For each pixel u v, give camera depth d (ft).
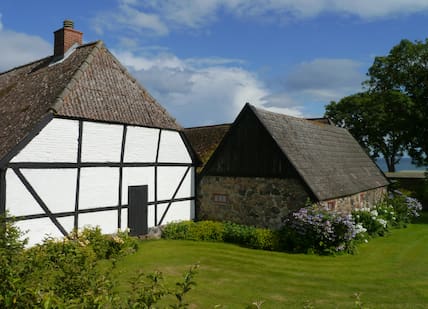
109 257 33.19
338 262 31.65
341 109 104.27
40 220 32.45
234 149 44.60
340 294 24.00
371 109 93.91
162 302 22.06
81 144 35.83
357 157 59.52
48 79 41.63
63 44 45.47
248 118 43.37
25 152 31.60
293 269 29.81
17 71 52.90
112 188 38.75
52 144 33.50
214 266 30.99
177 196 46.29
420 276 27.84
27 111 36.52
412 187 79.87
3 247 12.65
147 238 42.24
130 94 42.93
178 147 46.65
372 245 38.14
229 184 45.09
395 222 50.39
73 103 35.58
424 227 50.47
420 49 91.45
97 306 9.48
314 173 40.65
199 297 23.47
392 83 97.30
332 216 34.68
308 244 35.06
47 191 33.06
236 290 24.91
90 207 36.52
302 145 44.83
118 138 39.40
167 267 30.63
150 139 42.93
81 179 35.81
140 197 41.68
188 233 42.68
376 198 56.24
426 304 22.11
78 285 11.08
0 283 9.34
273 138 40.68
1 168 29.94
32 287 9.32
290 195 39.27
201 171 47.80
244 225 42.52
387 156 108.37
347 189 43.60
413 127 89.15
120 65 44.32
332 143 54.70
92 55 41.24
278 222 40.19
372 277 27.58
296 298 23.34
